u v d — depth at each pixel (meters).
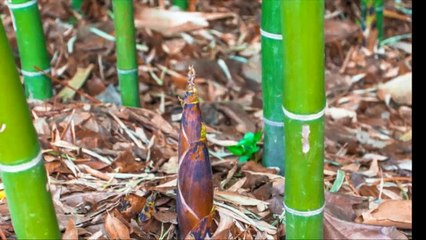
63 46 3.12
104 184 2.12
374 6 3.20
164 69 3.09
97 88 2.90
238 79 3.08
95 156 2.25
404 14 3.58
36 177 1.64
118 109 2.51
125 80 2.62
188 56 3.20
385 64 3.21
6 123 1.59
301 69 1.65
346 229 1.95
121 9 2.51
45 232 1.69
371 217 2.07
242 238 1.95
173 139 2.46
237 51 3.25
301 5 1.60
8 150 1.61
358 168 2.46
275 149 2.29
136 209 1.98
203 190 1.79
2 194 2.04
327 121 2.85
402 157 2.63
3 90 1.57
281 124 2.25
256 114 2.85
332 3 3.52
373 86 3.10
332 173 2.32
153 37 3.23
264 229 1.98
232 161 2.31
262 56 2.19
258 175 2.22
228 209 2.00
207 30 3.36
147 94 2.93
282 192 2.14
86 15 3.39
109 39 3.18
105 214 1.99
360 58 3.21
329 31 3.30
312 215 1.78
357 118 2.90
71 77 2.98
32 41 2.50
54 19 3.33
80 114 2.40
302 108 1.68
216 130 2.61
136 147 2.34
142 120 2.48
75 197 2.04
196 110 1.74
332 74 3.12
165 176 2.17
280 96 2.20
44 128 2.33
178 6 3.42
